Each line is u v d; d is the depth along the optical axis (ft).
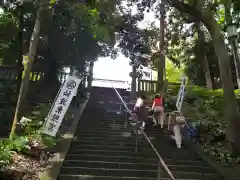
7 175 20.57
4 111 35.55
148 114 40.42
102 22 44.06
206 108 46.16
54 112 29.12
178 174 24.53
